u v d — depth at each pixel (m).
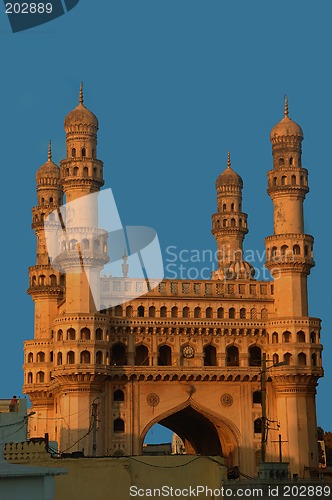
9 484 152.12
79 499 198.62
